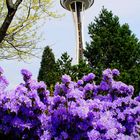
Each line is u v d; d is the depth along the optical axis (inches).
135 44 884.6
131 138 234.4
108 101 269.9
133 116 250.5
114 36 896.3
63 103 229.3
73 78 477.7
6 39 525.3
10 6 351.6
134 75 596.4
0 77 243.3
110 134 217.8
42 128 230.7
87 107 220.4
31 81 240.8
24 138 229.0
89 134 216.8
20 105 228.1
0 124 230.2
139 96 269.7
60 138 221.3
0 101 228.2
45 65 1423.5
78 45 1512.1
